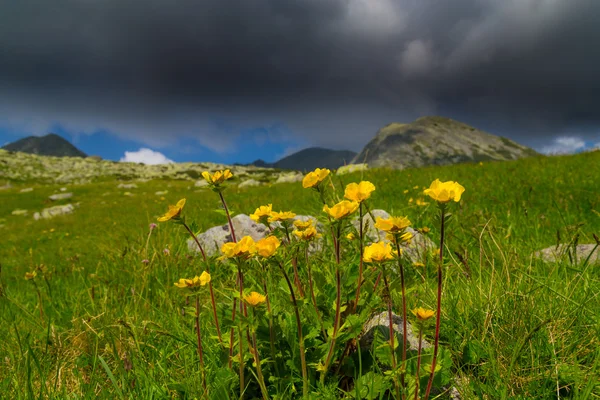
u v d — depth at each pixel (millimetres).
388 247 1323
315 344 1756
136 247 5004
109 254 5168
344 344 1813
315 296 1857
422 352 1664
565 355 1774
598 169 8633
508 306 2102
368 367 1747
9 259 9078
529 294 2111
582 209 5238
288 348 1806
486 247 3754
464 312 2184
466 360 1882
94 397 1775
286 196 10773
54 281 4586
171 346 2225
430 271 2963
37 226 16172
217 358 1971
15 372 1990
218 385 1621
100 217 15188
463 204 5777
